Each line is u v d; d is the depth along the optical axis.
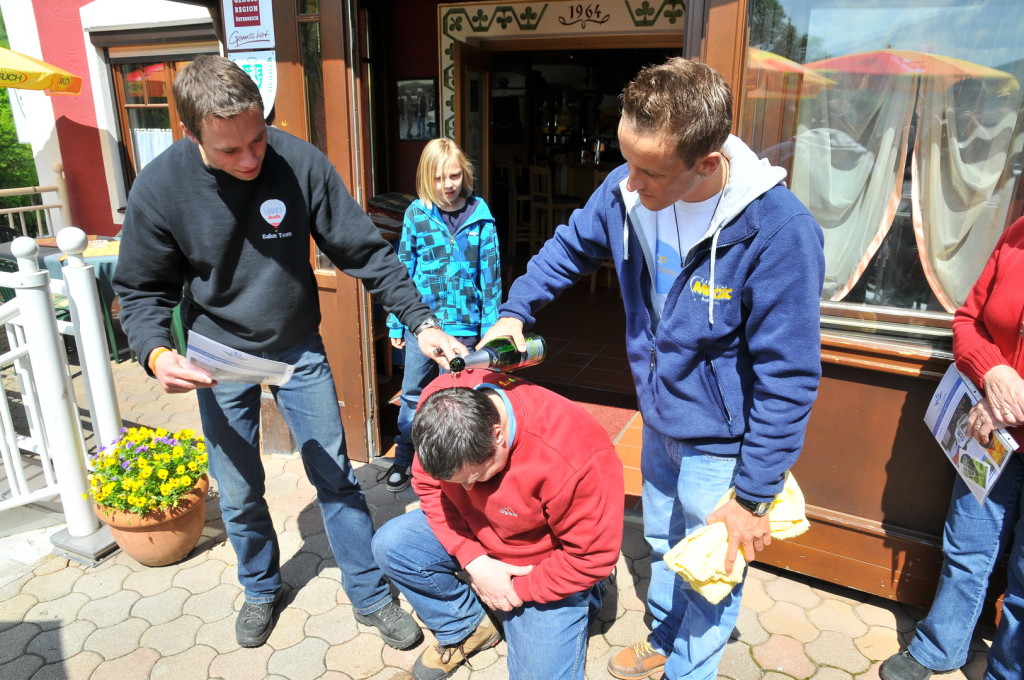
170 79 6.31
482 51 5.74
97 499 2.63
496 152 8.17
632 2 4.98
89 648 2.39
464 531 2.01
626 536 3.04
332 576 2.77
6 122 12.01
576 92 9.44
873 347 2.32
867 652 2.37
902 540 2.44
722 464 1.79
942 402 2.10
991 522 2.03
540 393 1.77
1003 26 2.13
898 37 2.25
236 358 1.83
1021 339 1.80
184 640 2.44
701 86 1.33
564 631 1.89
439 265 3.24
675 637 2.15
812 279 1.52
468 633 2.22
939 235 2.37
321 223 2.13
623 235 1.82
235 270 2.03
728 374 1.71
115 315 5.45
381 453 3.77
